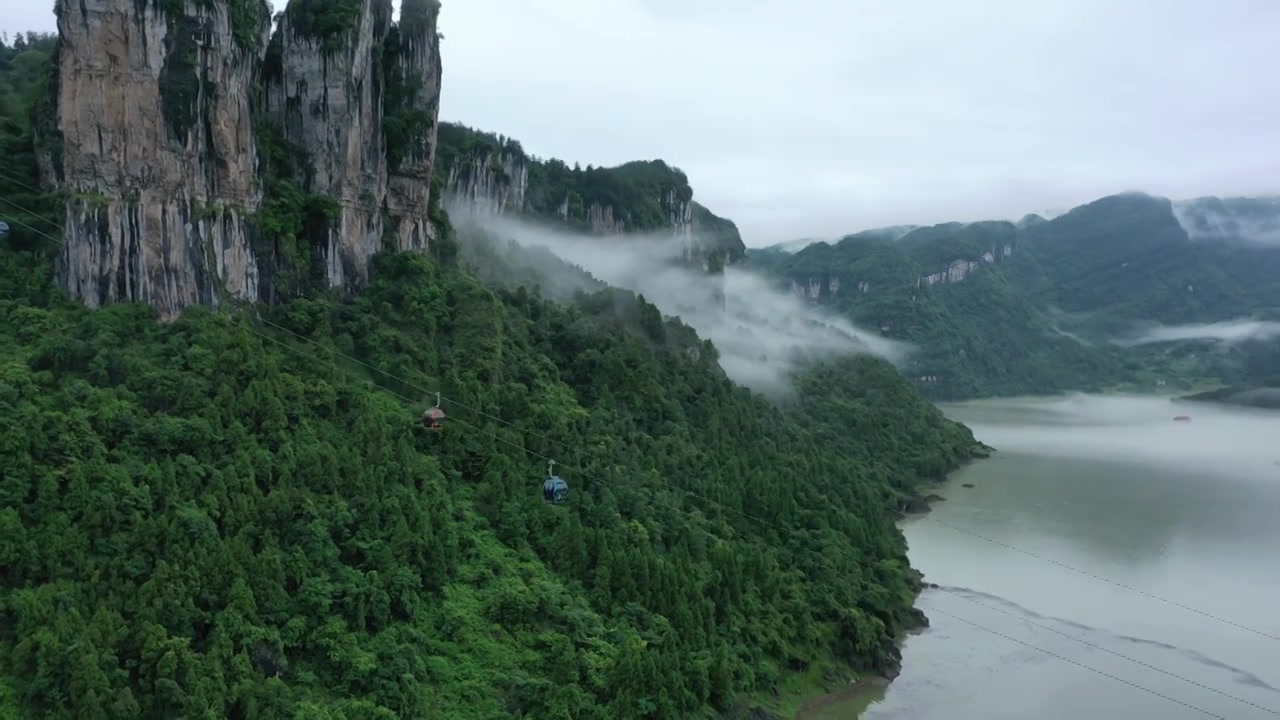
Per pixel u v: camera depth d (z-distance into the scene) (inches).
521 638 2347.4
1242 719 3038.9
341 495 2378.2
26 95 3334.2
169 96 2728.8
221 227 2874.0
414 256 3518.7
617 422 3538.4
